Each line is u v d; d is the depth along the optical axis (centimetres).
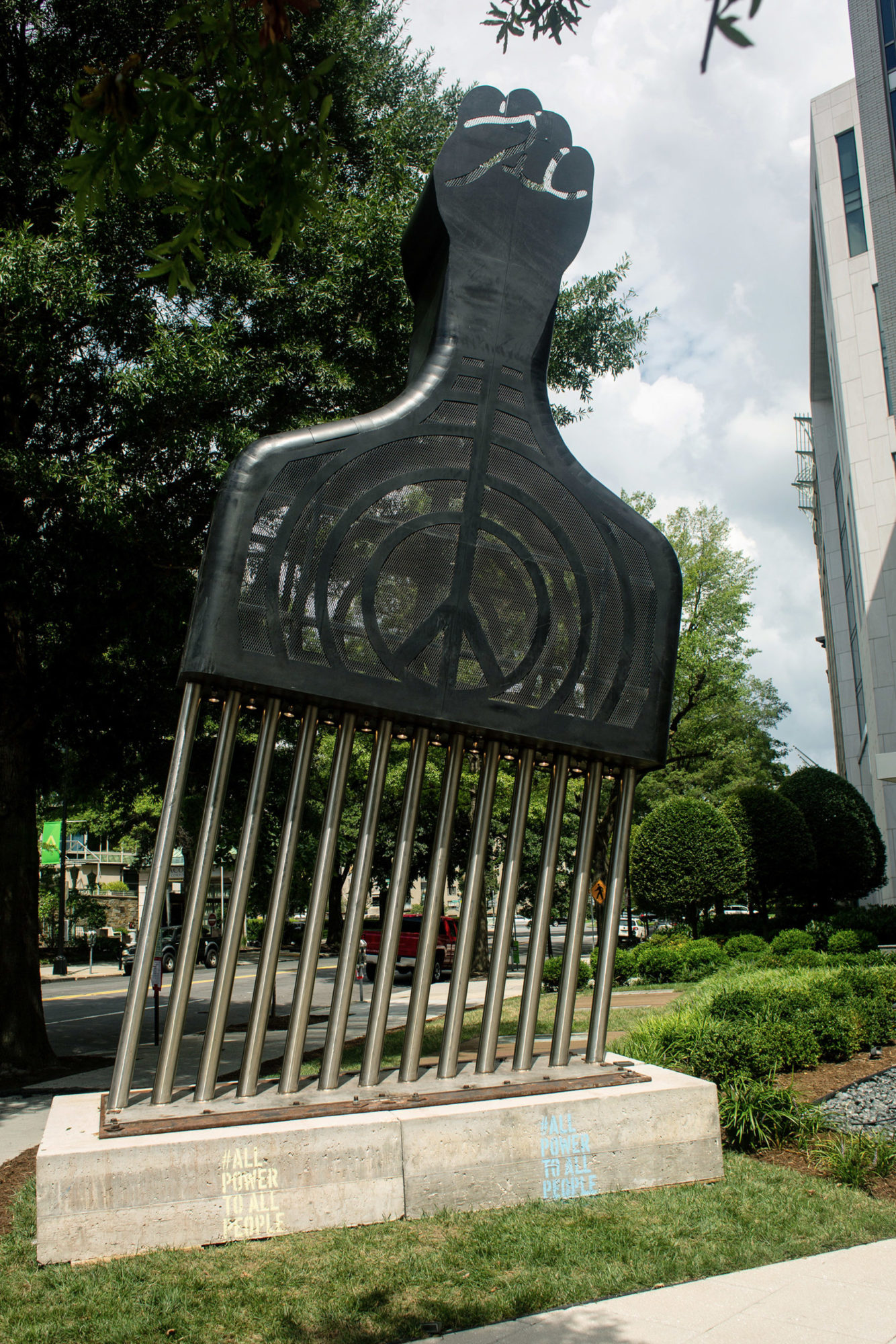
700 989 1589
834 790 2772
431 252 759
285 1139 534
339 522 625
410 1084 633
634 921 5803
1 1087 1086
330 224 1170
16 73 1162
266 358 1136
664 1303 434
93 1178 496
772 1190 604
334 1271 470
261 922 6219
